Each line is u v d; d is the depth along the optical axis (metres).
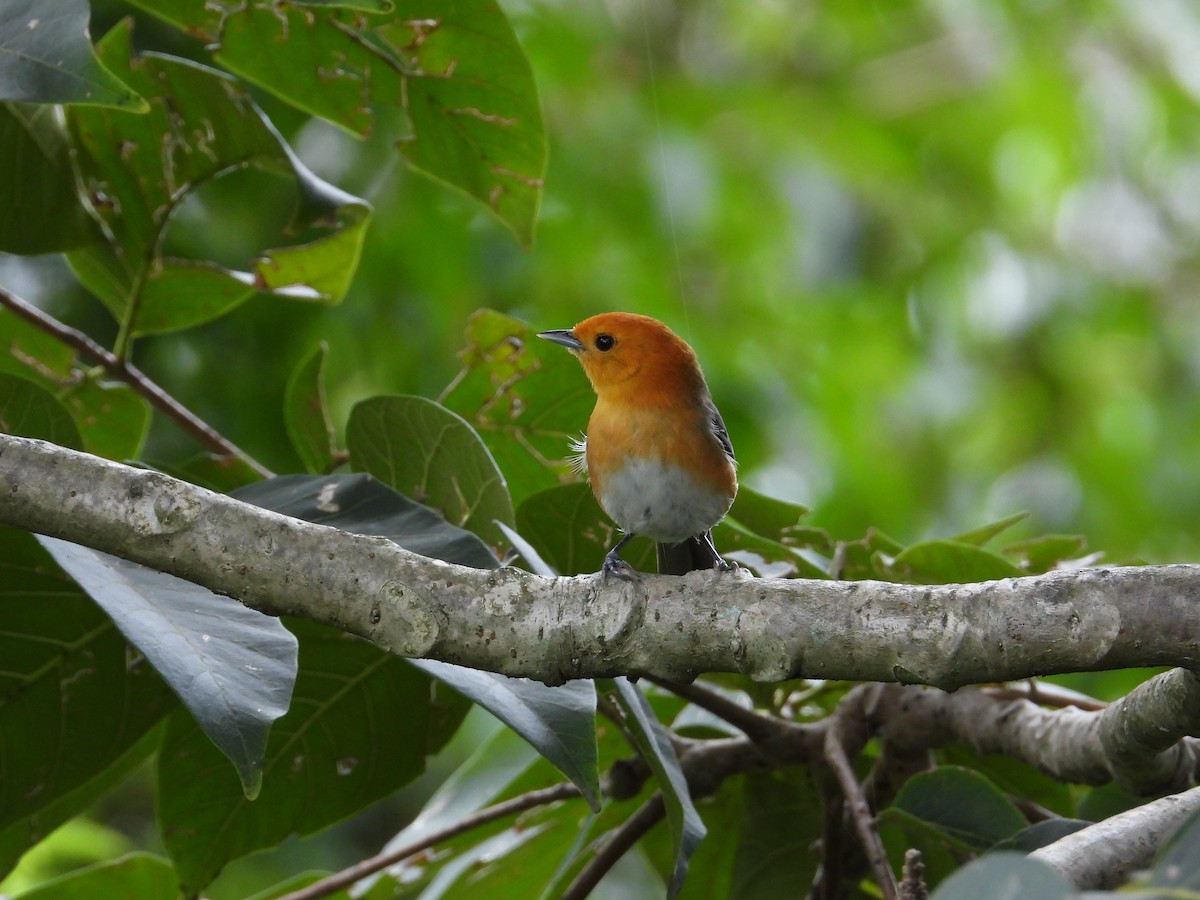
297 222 8.94
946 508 21.31
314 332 15.13
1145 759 6.16
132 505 5.52
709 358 18.16
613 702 7.30
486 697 5.91
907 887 5.55
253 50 9.01
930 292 22.08
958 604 5.07
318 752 8.08
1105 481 20.80
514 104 9.06
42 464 5.60
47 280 14.33
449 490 7.61
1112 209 24.05
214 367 14.70
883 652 5.13
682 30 23.75
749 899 9.02
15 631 7.25
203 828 8.02
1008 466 21.91
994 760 8.84
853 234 21.72
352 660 7.93
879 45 24.88
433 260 16.02
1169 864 3.68
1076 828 6.38
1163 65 23.11
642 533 8.36
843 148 22.38
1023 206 23.19
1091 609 4.91
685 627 5.33
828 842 8.16
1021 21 22.72
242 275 9.34
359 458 7.71
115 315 9.45
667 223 18.56
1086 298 22.56
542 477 9.59
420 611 5.45
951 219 22.59
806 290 20.81
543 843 9.30
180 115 8.89
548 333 8.92
